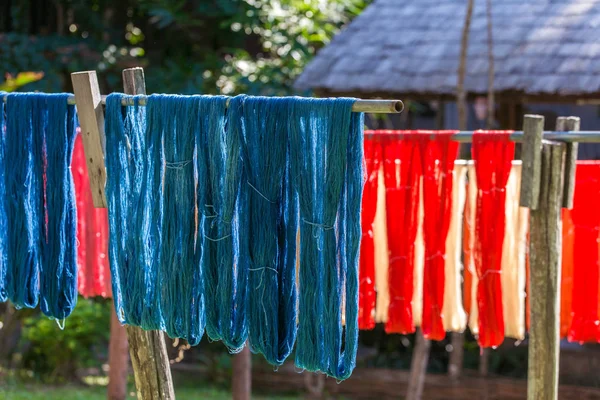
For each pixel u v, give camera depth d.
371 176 4.94
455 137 4.70
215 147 3.73
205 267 3.77
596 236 5.00
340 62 9.56
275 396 9.67
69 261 4.23
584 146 11.25
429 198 4.80
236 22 10.66
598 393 8.72
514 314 5.09
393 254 4.96
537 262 4.45
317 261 3.57
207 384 10.01
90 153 4.14
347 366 3.54
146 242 3.93
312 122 3.56
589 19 9.44
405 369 9.93
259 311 3.67
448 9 10.24
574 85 8.49
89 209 5.67
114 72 11.09
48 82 10.57
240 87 10.83
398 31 9.95
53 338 9.66
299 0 10.89
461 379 9.06
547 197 4.39
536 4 9.94
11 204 4.23
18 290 4.24
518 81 8.72
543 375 4.48
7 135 4.22
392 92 9.16
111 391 7.44
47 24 12.14
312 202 3.57
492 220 4.64
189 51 11.69
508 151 4.56
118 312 4.05
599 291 5.04
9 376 9.58
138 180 3.97
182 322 3.82
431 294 4.86
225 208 3.70
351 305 3.52
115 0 11.81
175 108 3.81
